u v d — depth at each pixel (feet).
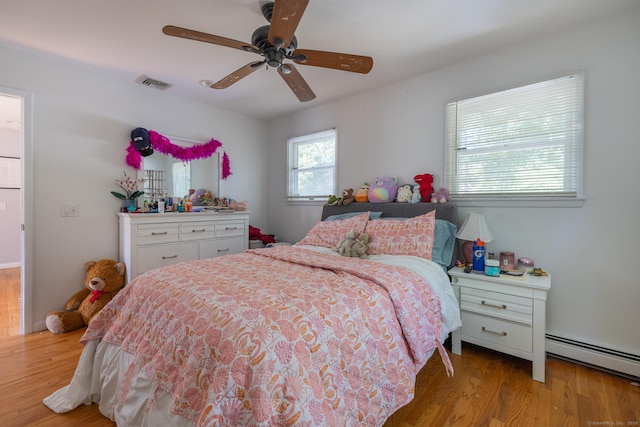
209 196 12.23
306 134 12.82
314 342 3.68
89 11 6.26
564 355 7.00
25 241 8.27
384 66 8.78
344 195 10.69
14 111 13.21
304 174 13.24
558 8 6.18
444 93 8.90
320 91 10.75
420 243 7.44
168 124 11.06
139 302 5.07
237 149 13.28
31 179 8.32
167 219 10.02
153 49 7.89
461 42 7.48
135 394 4.34
